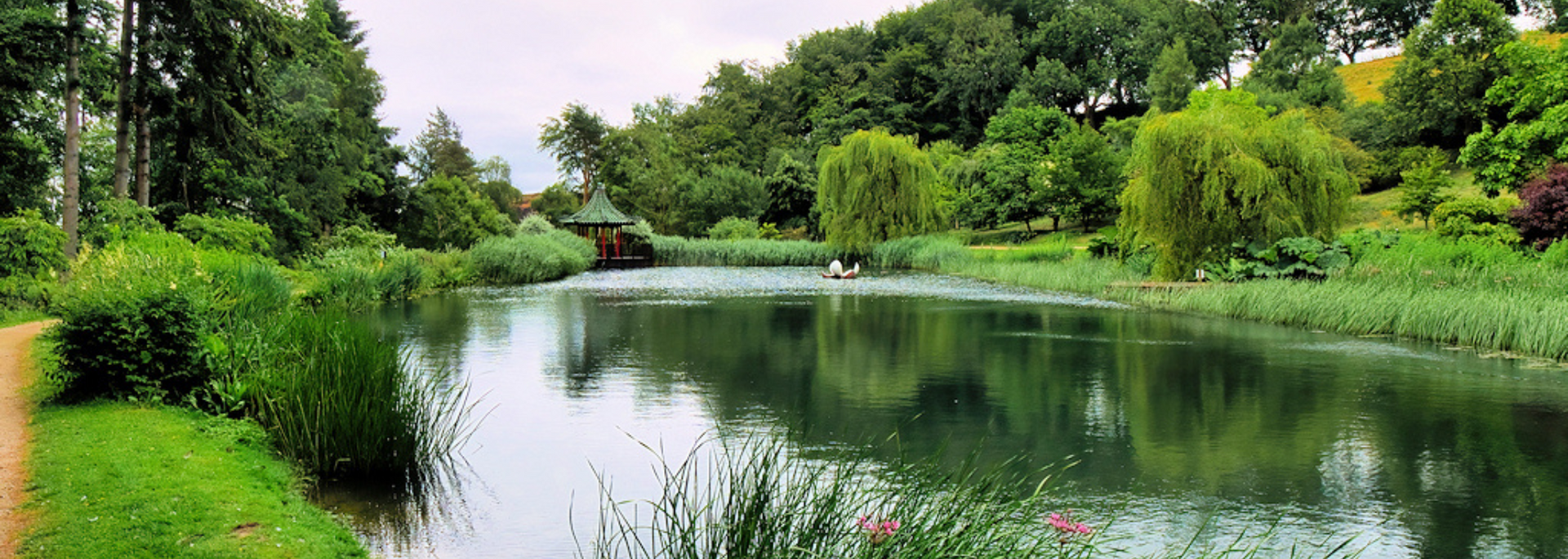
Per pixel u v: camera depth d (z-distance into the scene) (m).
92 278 8.89
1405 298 15.30
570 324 17.44
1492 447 7.67
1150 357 12.84
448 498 6.27
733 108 88.94
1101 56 87.00
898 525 4.24
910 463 7.09
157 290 7.98
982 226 58.50
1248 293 18.11
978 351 13.62
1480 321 13.63
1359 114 53.97
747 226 55.94
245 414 7.71
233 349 8.38
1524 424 8.49
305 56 33.75
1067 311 19.56
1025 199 51.47
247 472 6.06
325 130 34.97
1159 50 82.19
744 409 9.26
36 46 21.30
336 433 6.68
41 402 7.68
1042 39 85.88
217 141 25.73
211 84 24.84
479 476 6.82
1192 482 6.66
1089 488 6.50
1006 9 92.12
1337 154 22.08
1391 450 7.58
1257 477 6.79
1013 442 7.88
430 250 49.16
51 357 9.48
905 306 21.08
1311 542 5.42
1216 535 5.52
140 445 6.35
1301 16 76.50
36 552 4.36
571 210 77.56
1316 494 6.36
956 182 58.47
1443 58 49.72
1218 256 21.95
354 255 25.00
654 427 8.45
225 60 24.95
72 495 5.22
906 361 12.57
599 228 46.69
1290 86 62.28
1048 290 26.09
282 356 8.32
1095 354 13.20
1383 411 9.11
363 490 6.41
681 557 4.55
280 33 27.08
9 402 7.72
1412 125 50.34
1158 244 22.34
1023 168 51.91
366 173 41.84
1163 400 9.72
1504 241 20.92
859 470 6.83
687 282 31.17
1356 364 12.03
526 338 15.24
